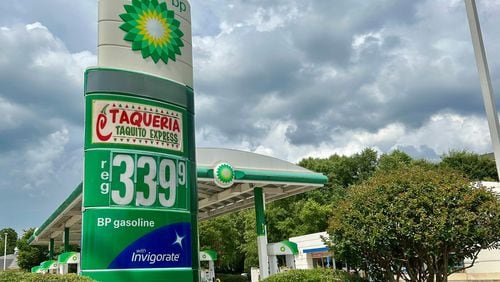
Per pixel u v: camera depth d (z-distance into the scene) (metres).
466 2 9.68
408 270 9.62
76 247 50.88
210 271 30.83
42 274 6.27
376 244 9.13
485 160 42.91
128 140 8.18
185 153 9.06
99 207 7.70
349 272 10.62
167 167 8.60
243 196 23.52
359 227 9.41
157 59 9.00
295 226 42.66
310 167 51.62
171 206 8.51
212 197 22.48
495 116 9.03
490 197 9.27
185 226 8.66
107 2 8.66
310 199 42.09
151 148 8.43
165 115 8.80
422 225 8.83
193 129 9.53
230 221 46.47
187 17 9.95
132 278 7.71
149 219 8.13
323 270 10.46
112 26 8.59
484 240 8.91
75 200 22.06
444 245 8.97
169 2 9.52
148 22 9.02
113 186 7.88
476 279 18.14
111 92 8.19
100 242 7.58
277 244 19.53
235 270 51.91
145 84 8.59
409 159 46.88
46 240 44.38
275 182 18.77
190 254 8.65
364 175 49.56
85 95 8.04
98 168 7.82
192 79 9.79
